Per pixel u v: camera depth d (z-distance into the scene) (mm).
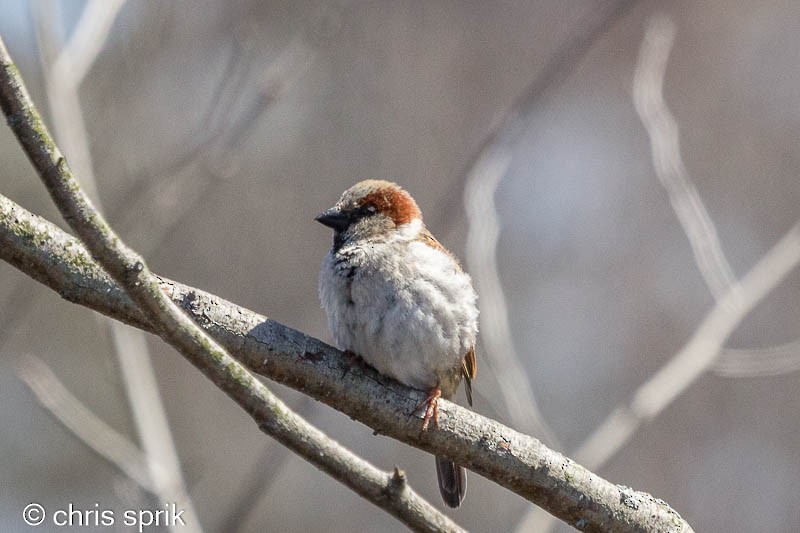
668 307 14414
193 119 11938
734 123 15414
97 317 8336
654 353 14266
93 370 13938
